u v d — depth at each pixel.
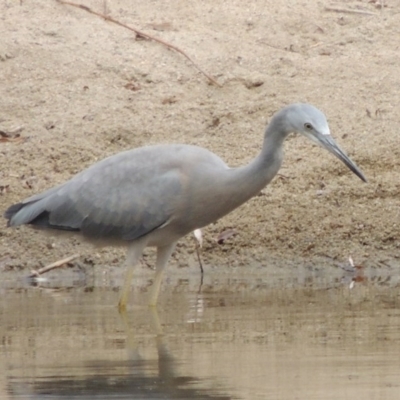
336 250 14.87
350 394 8.82
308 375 9.43
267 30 18.77
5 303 12.92
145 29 18.61
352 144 16.31
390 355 10.04
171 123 16.88
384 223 15.15
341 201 15.52
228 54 18.12
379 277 14.27
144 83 17.59
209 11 19.14
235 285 13.87
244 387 9.12
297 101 17.19
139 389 9.13
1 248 14.99
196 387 9.14
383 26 18.84
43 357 10.29
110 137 16.66
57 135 16.66
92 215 12.83
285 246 14.97
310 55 18.25
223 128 16.80
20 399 8.92
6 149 16.42
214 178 12.37
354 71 17.81
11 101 17.25
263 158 12.23
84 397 8.93
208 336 10.99
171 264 14.80
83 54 18.00
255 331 11.15
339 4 19.42
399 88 17.41
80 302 12.95
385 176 15.80
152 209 12.55
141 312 12.30
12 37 18.20
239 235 15.08
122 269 14.69
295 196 15.60
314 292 13.25
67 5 19.03
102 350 10.52
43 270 14.62
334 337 10.78
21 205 13.36
